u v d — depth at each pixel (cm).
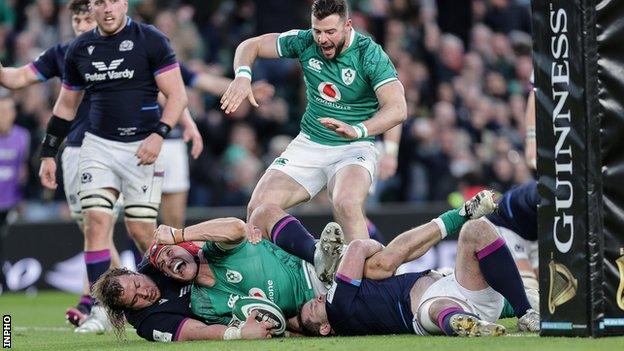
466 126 3450
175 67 1842
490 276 1375
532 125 1977
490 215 1755
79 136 1994
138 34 1836
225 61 3541
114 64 1828
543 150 1298
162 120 1817
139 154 1795
